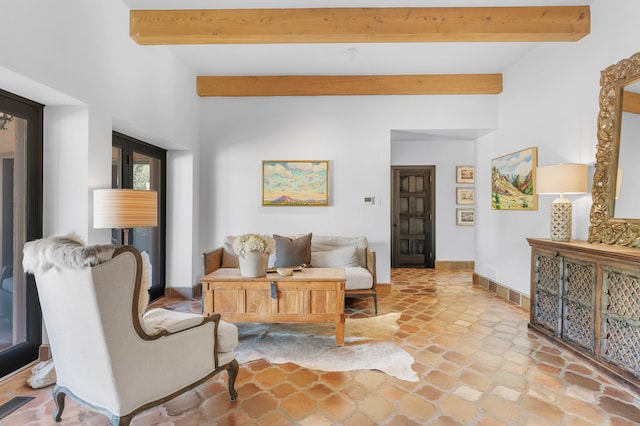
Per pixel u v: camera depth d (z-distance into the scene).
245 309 2.73
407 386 2.12
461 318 3.42
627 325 2.09
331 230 4.49
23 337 2.39
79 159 2.46
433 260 6.34
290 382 2.18
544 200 3.50
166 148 4.20
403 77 4.36
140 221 2.60
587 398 1.98
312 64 4.07
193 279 4.35
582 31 2.89
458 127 4.45
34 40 2.00
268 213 4.51
